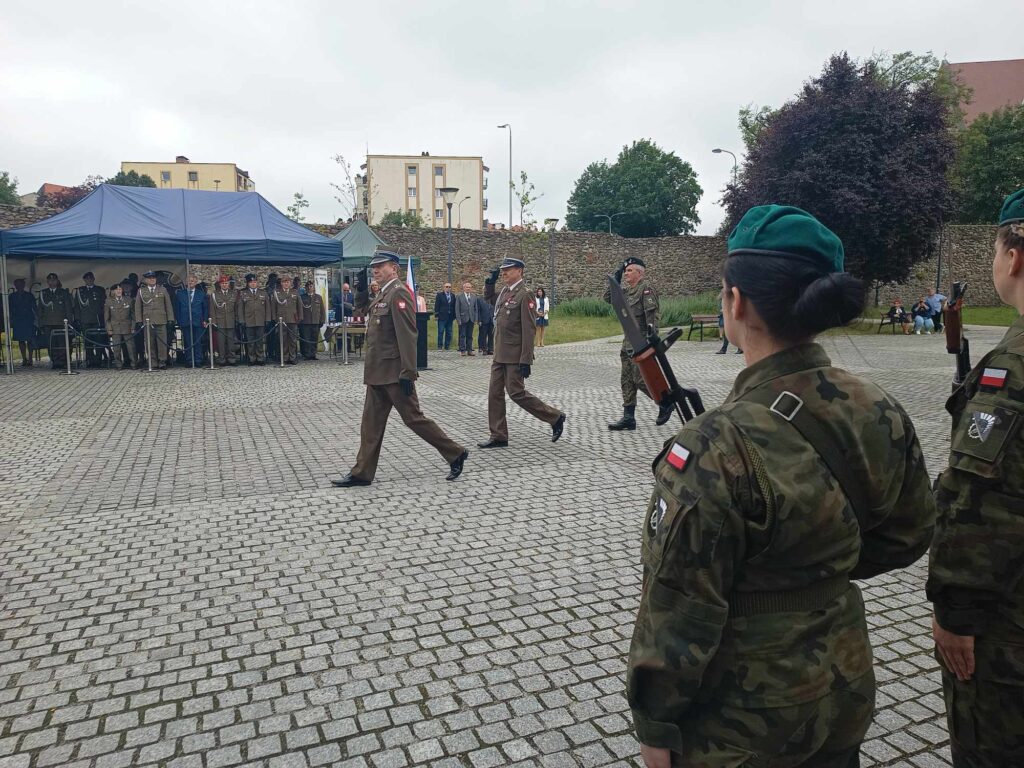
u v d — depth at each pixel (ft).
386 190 286.46
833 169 80.59
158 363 49.24
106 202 48.65
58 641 11.40
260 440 26.23
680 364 50.03
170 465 22.54
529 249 104.01
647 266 110.42
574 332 77.92
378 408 19.83
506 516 17.52
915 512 4.61
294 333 52.49
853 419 4.23
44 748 8.75
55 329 49.39
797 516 4.01
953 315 6.46
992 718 5.36
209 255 48.34
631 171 195.52
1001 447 4.99
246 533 16.30
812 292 4.06
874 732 9.05
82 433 27.45
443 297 64.90
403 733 9.04
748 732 4.15
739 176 92.12
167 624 11.98
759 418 4.14
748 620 4.20
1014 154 139.74
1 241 43.62
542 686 10.10
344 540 15.88
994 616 5.25
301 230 53.21
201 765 8.43
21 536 16.10
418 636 11.56
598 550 15.30
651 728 4.27
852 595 4.52
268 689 10.04
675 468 4.21
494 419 24.94
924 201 78.89
